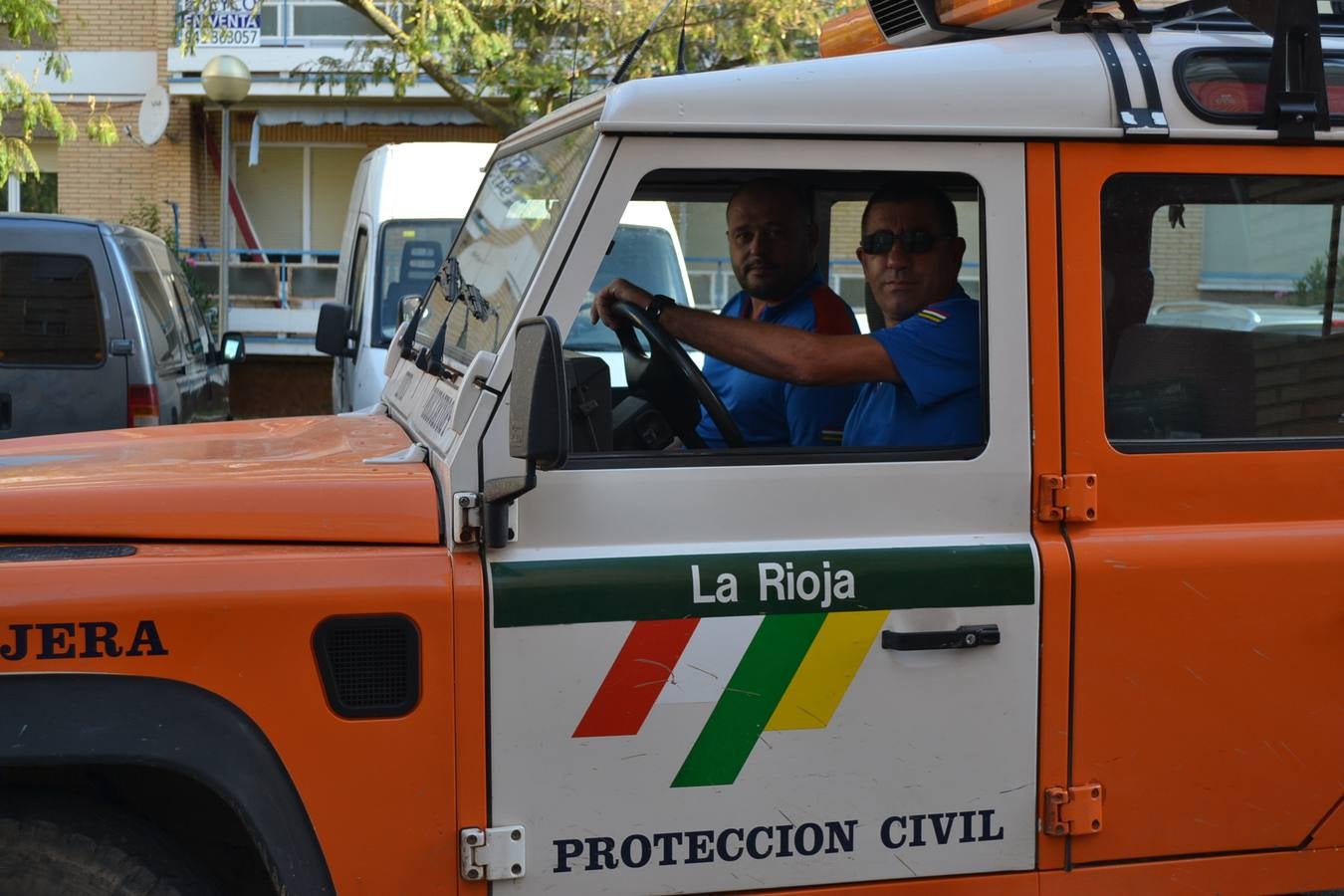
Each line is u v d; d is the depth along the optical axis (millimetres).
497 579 2451
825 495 2586
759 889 2580
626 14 10273
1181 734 2686
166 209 18516
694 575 2514
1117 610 2643
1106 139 2654
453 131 19031
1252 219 2730
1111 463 2662
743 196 3053
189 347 8680
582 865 2510
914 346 2740
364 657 2422
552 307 2520
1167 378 2709
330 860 2418
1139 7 2832
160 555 2424
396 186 8875
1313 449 2744
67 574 2350
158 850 2451
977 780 2627
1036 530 2648
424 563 2459
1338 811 2760
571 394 2576
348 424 3430
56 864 2406
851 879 2607
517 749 2467
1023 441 2635
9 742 2281
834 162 2582
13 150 11367
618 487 2520
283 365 18172
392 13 12641
